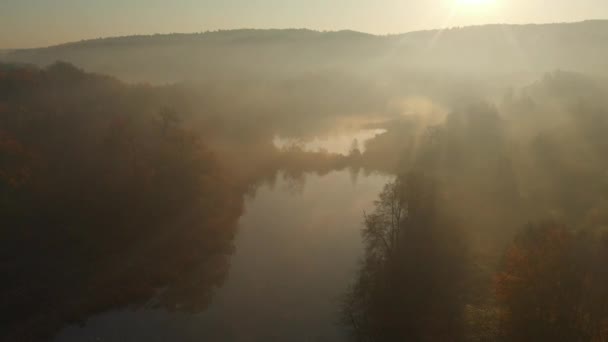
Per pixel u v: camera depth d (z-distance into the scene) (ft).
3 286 127.54
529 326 98.48
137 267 145.07
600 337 89.35
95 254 147.95
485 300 121.60
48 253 143.54
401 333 114.11
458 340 109.29
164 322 122.31
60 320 120.88
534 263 103.65
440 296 125.29
